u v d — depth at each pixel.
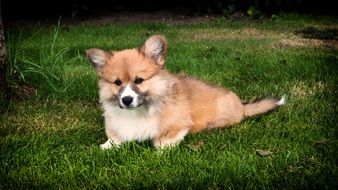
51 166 1.51
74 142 1.66
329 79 2.08
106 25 3.72
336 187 1.38
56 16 4.18
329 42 2.90
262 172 1.45
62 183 1.45
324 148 1.55
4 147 1.61
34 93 2.01
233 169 1.46
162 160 1.53
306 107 1.84
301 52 2.55
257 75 2.18
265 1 3.90
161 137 1.62
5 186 1.43
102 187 1.43
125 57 1.58
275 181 1.42
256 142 1.62
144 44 1.60
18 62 2.13
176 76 1.75
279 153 1.55
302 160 1.51
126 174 1.47
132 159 1.54
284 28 3.43
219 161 1.51
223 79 2.16
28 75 2.08
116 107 1.61
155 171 1.48
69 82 2.10
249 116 1.78
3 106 1.87
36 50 2.63
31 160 1.54
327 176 1.42
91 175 1.47
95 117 1.83
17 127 1.76
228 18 3.88
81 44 2.90
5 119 1.81
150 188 1.42
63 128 1.76
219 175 1.44
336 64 2.25
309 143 1.60
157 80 1.59
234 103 1.75
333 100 1.89
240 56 2.51
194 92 1.70
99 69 1.62
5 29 3.47
